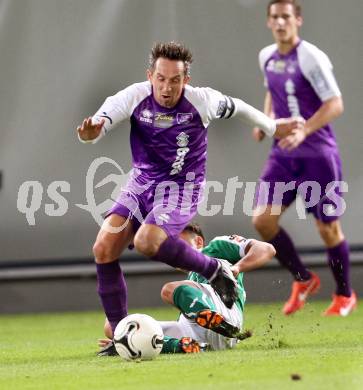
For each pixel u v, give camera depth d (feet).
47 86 116.26
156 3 115.96
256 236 115.24
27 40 116.47
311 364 54.49
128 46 115.85
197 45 116.26
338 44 116.98
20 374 56.59
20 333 97.14
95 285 120.57
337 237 101.50
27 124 116.16
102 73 115.96
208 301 64.39
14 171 116.37
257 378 49.01
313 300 120.06
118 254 67.97
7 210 117.08
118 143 115.14
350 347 66.08
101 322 106.63
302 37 116.98
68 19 116.26
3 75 116.47
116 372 54.19
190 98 67.10
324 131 99.86
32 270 118.42
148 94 67.67
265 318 101.91
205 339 65.62
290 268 101.60
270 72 100.83
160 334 60.18
